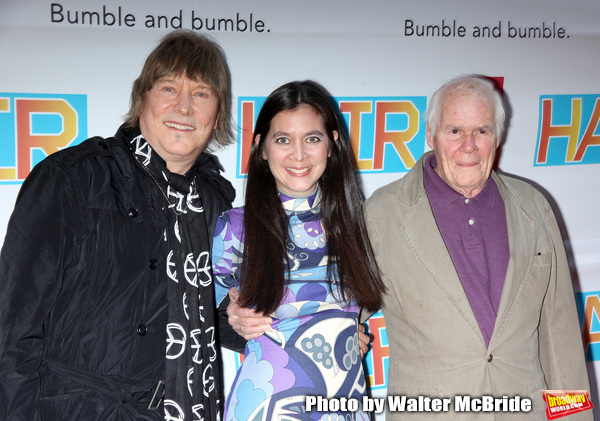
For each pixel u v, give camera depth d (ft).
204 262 5.96
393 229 6.29
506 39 8.56
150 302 5.44
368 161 8.25
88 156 5.41
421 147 8.43
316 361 5.51
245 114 7.73
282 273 5.73
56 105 7.11
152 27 7.30
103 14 7.14
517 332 6.00
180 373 5.48
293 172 5.76
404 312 6.17
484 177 6.04
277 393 5.43
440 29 8.28
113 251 5.29
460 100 5.99
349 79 8.02
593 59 8.95
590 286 9.28
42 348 5.11
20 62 6.95
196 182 6.34
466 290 6.02
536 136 8.86
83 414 5.14
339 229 5.99
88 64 7.16
